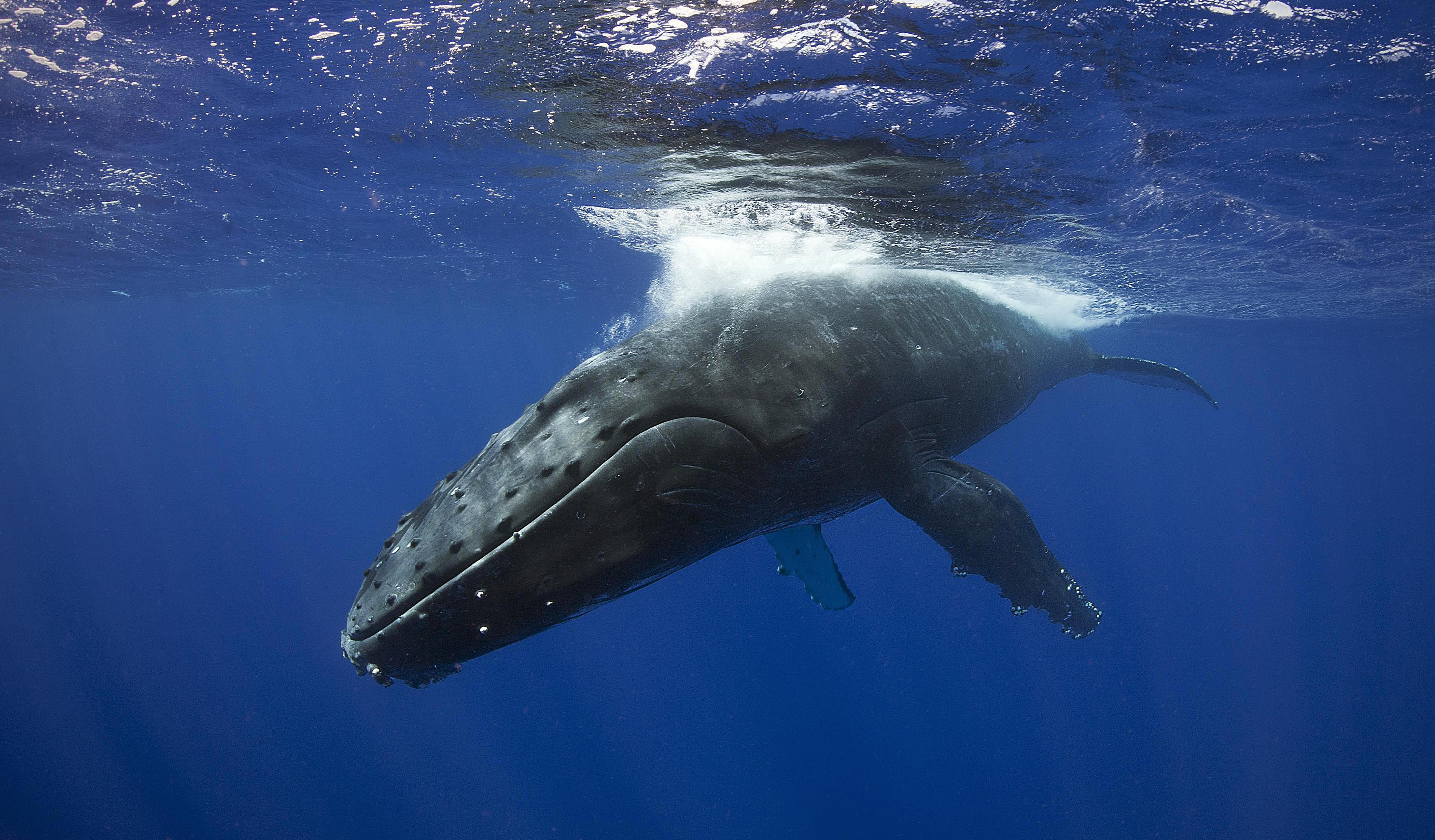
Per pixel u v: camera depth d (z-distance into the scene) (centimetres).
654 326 442
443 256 2131
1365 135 695
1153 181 821
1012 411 779
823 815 3500
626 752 3912
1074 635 525
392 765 3919
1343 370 4691
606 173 932
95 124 954
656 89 663
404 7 600
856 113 664
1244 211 941
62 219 1609
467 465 375
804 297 515
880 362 502
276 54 719
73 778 3703
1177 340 2994
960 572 508
